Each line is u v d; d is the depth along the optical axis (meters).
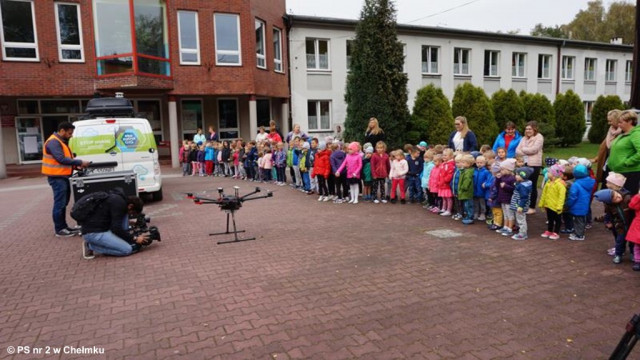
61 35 16.56
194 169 16.41
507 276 4.95
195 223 8.12
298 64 21.45
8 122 18.14
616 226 5.28
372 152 9.98
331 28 21.89
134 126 9.95
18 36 16.09
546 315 3.94
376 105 15.89
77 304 4.45
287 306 4.27
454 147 8.78
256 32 19.31
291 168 12.69
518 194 6.41
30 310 4.32
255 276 5.14
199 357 3.35
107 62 16.62
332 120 22.52
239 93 18.61
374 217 8.30
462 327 3.74
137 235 6.34
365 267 5.36
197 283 4.96
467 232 6.98
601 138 26.91
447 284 4.74
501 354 3.29
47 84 16.45
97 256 6.12
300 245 6.44
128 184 7.25
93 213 5.95
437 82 24.72
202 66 18.05
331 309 4.17
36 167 17.67
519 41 27.36
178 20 17.62
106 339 3.68
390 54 15.98
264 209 9.38
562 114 24.80
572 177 6.39
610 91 32.69
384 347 3.44
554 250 5.89
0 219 8.98
